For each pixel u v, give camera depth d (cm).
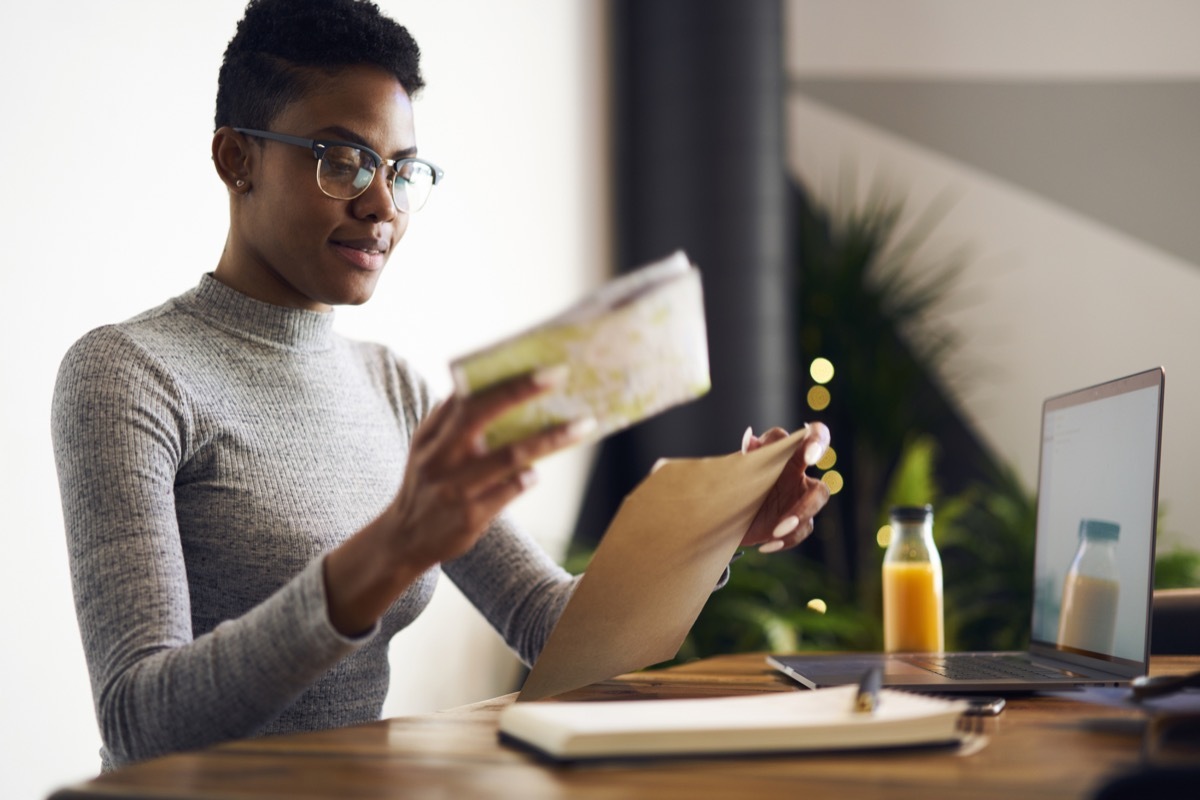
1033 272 409
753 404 350
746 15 359
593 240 358
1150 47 406
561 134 338
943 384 409
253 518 116
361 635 82
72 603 169
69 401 105
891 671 115
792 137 427
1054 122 411
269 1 121
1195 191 399
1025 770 66
